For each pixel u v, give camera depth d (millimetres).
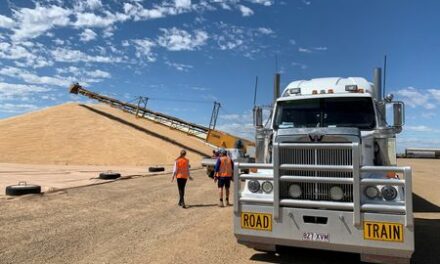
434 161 60875
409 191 6086
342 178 6488
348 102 8477
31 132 64688
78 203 13977
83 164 51031
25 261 7148
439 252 8164
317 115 8547
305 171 6828
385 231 6188
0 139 60938
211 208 13586
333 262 7367
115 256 7547
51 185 20094
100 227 10086
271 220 6863
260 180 7086
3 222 10328
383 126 8500
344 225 6414
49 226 10062
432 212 13102
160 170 35375
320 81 9242
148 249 8070
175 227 10289
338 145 6590
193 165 49031
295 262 7348
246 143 31984
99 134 65375
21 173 30828
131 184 21656
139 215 11961
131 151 58750
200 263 7168
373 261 6367
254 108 9234
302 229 6648
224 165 14109
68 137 62844
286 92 9430
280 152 6949
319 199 6715
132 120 77250
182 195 13922
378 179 6332
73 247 8125
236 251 8000
